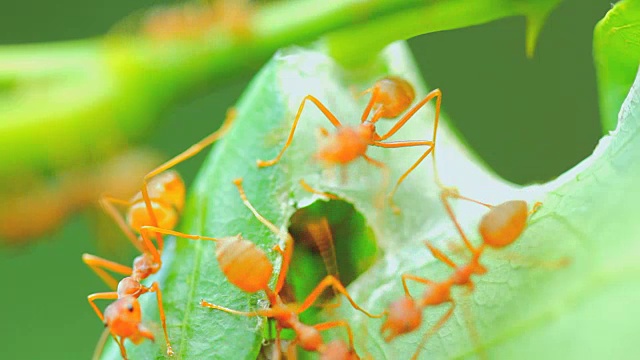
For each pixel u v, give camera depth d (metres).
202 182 0.09
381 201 0.09
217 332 0.09
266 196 0.09
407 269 0.09
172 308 0.09
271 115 0.09
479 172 0.10
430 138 0.10
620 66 0.09
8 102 0.09
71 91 0.09
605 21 0.09
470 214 0.09
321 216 0.09
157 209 0.09
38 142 0.09
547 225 0.08
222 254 0.08
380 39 0.09
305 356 0.09
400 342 0.09
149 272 0.09
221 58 0.09
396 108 0.09
